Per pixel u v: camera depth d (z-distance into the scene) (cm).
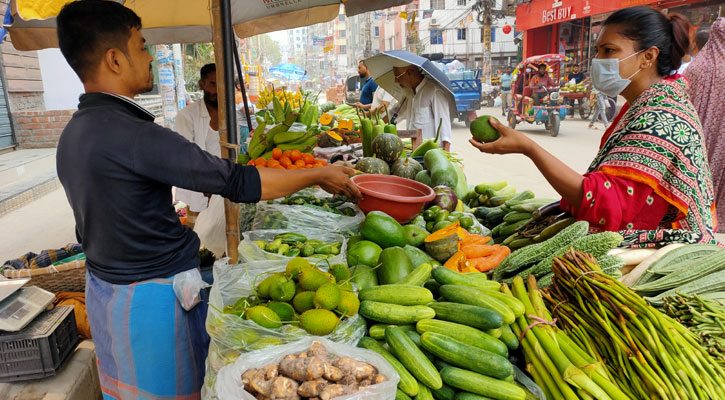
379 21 5378
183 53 1435
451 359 155
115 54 177
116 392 205
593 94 1744
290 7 478
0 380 271
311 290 171
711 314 169
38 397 266
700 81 407
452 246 229
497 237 280
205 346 214
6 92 1098
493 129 212
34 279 349
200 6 464
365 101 972
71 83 1277
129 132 168
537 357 162
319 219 264
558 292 185
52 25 405
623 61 211
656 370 149
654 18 205
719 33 396
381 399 139
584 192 199
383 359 153
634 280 200
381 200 248
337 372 140
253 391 140
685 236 203
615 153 202
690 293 185
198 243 213
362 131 401
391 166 348
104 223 178
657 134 194
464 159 1130
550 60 1719
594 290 171
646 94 208
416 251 231
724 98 394
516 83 1695
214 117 463
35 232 644
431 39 4353
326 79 5772
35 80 1207
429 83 589
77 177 173
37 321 286
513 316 167
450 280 191
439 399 156
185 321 201
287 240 237
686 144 194
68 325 300
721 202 408
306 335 160
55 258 390
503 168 1008
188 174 170
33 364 274
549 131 1515
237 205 259
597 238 191
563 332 172
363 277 206
